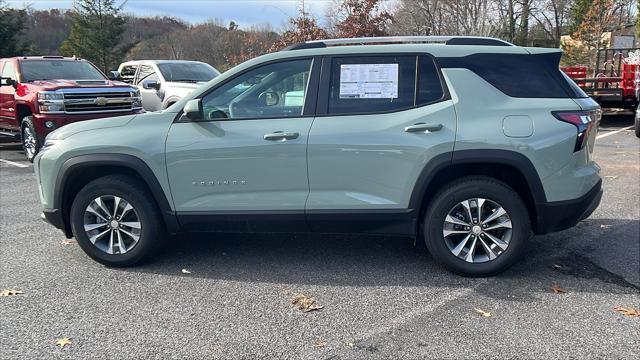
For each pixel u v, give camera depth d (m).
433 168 4.07
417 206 4.16
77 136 4.53
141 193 4.47
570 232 5.43
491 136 4.01
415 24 28.66
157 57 39.59
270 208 4.32
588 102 4.20
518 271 4.42
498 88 4.13
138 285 4.25
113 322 3.63
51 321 3.66
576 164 4.09
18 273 4.53
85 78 11.28
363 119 4.18
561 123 4.04
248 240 5.31
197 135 4.34
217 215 4.39
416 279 4.29
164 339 3.40
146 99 13.09
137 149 4.36
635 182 7.63
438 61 4.21
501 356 3.14
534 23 39.31
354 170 4.17
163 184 4.39
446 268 4.32
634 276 4.30
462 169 4.22
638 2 24.17
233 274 4.45
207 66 14.01
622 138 12.16
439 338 3.36
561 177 4.05
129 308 3.84
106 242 4.66
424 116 4.11
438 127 4.05
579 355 3.14
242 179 4.31
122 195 4.48
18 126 10.85
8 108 10.90
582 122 4.07
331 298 3.96
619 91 14.38
